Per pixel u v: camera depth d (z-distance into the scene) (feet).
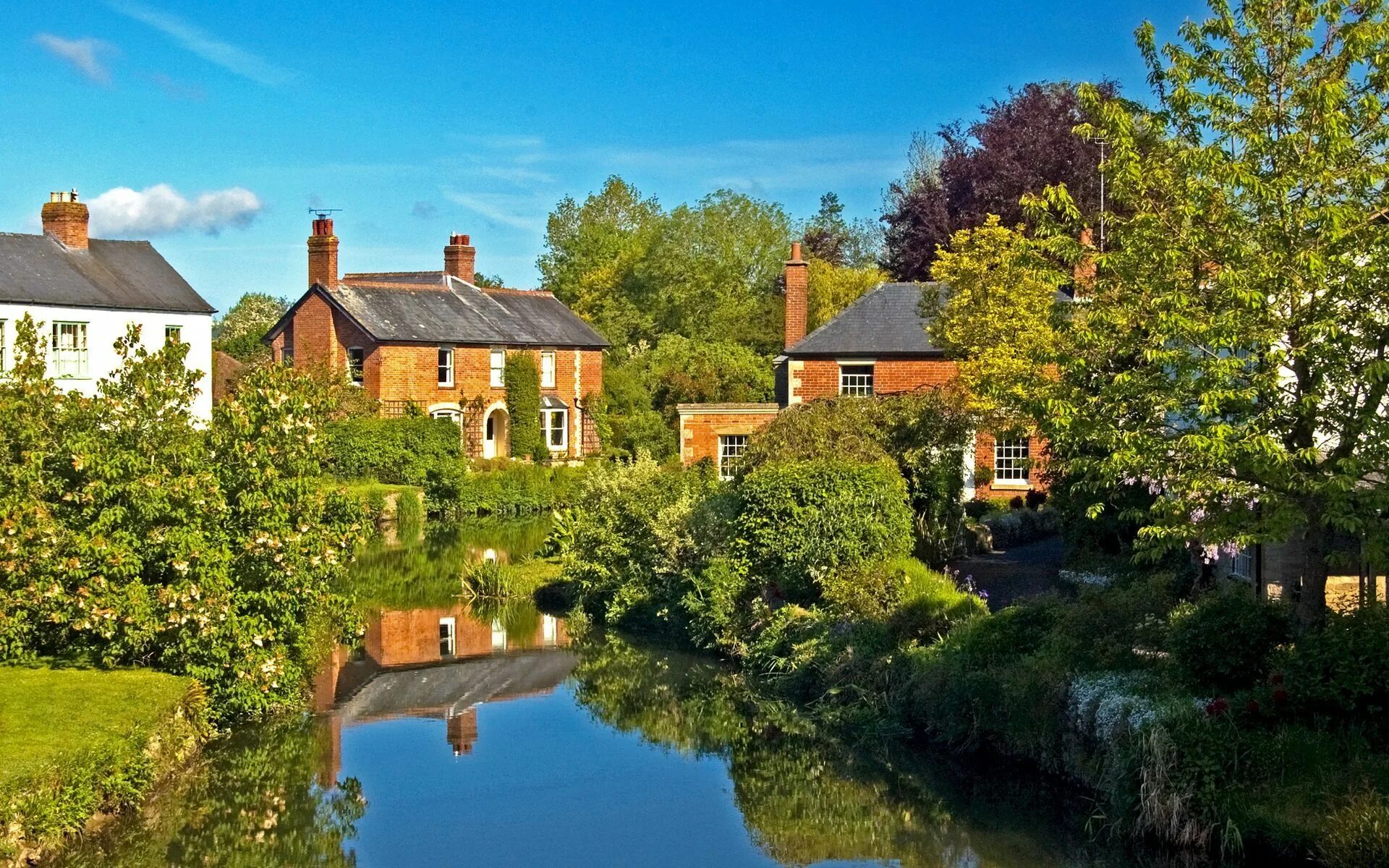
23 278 115.55
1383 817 33.55
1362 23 39.11
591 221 257.34
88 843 39.99
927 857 41.09
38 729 40.78
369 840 43.27
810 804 46.98
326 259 157.38
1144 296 42.63
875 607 59.62
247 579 50.98
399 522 125.70
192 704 48.85
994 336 84.38
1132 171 41.60
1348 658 37.73
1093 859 39.75
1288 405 40.27
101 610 45.62
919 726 53.36
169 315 126.72
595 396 172.86
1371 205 40.22
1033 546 87.92
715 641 70.18
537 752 53.88
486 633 78.13
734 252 209.97
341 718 59.26
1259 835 36.17
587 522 84.64
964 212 144.05
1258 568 54.65
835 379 109.60
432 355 158.92
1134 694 43.42
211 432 51.08
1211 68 41.91
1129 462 40.86
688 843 43.19
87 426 49.98
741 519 70.18
